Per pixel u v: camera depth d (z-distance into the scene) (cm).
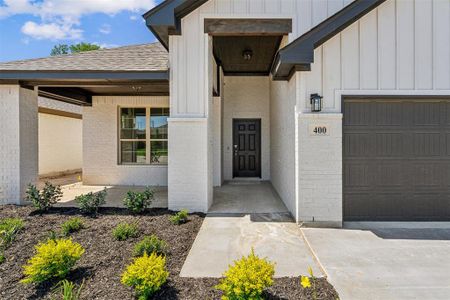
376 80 536
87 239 438
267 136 1090
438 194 557
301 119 538
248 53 847
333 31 501
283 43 654
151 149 1006
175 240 443
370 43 535
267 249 426
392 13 534
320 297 297
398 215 557
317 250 422
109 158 996
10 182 652
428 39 536
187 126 612
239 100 1099
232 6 602
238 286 271
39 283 326
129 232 452
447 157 555
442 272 356
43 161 1248
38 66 672
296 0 595
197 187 612
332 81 538
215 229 509
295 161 555
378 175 555
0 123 654
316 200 537
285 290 309
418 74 536
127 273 299
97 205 571
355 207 557
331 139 538
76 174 1381
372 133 554
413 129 554
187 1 575
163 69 636
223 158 1079
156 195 813
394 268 366
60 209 596
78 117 1401
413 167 556
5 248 409
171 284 323
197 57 611
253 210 632
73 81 675
